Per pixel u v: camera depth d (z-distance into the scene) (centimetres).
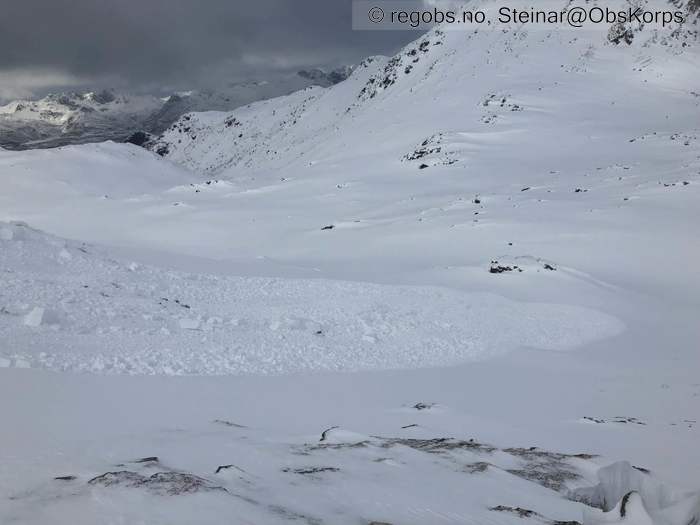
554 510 790
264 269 4403
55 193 15050
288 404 1619
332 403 1692
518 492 834
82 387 1572
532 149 13350
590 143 13062
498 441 1316
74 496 627
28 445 889
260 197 13500
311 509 659
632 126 13988
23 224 3534
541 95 16738
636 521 701
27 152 18550
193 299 3142
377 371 2364
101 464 787
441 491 785
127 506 600
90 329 2369
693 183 7894
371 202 11412
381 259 6588
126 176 17850
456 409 1673
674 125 13688
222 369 2136
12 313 2347
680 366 2652
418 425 1390
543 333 3253
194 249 8819
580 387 2214
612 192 8344
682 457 1296
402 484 794
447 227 7669
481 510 733
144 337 2391
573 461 1072
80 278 3002
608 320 3612
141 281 3195
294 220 10456
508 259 4988
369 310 3278
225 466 761
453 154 13800
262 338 2644
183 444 943
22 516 571
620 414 1811
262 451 916
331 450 956
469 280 4716
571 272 4881
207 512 600
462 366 2555
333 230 8944
